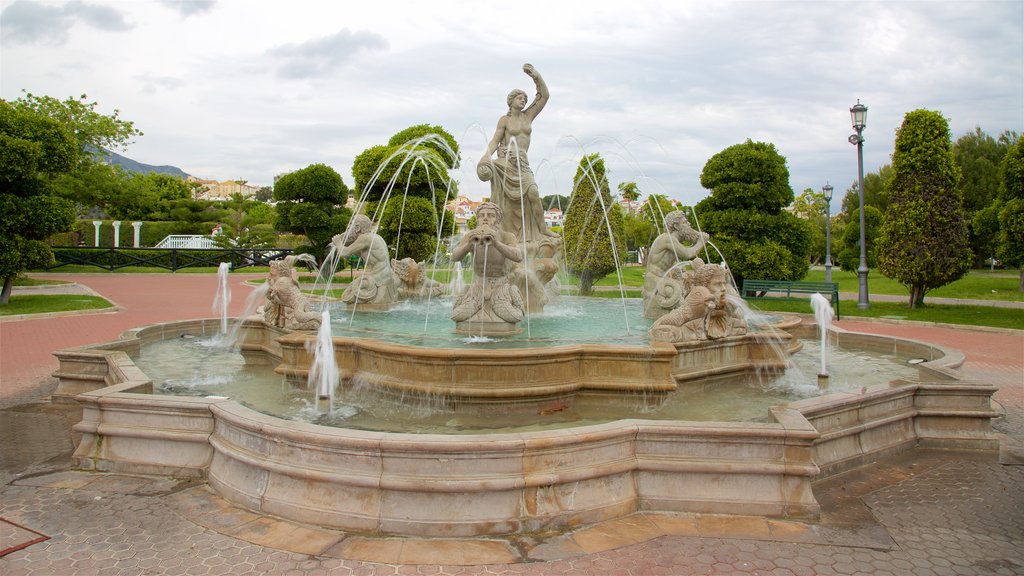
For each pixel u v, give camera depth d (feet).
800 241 72.28
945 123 59.98
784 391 22.61
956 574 11.98
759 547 12.92
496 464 13.37
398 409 19.21
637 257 149.69
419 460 13.32
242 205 188.85
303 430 13.93
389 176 85.35
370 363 20.57
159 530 13.32
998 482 16.97
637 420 15.11
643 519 14.03
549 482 13.47
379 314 31.86
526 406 18.90
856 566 12.22
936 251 59.26
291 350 21.71
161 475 16.28
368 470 13.46
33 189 56.08
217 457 15.88
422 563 12.06
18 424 21.15
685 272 26.12
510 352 18.90
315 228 101.40
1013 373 32.63
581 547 12.74
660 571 11.87
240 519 13.83
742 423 14.83
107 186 132.46
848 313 59.52
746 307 29.19
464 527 13.07
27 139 55.98
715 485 14.49
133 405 16.71
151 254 113.80
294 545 12.68
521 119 32.58
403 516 13.17
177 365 26.12
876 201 156.35
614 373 19.84
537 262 32.73
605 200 73.15
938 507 15.25
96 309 54.54
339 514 13.34
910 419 20.02
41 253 56.08
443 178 86.17
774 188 70.59
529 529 13.33
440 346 21.71
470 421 18.10
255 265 121.90
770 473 14.34
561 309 35.14
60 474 16.44
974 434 19.98
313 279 101.30
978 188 127.34
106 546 12.61
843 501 15.49
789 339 24.85
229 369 25.44
